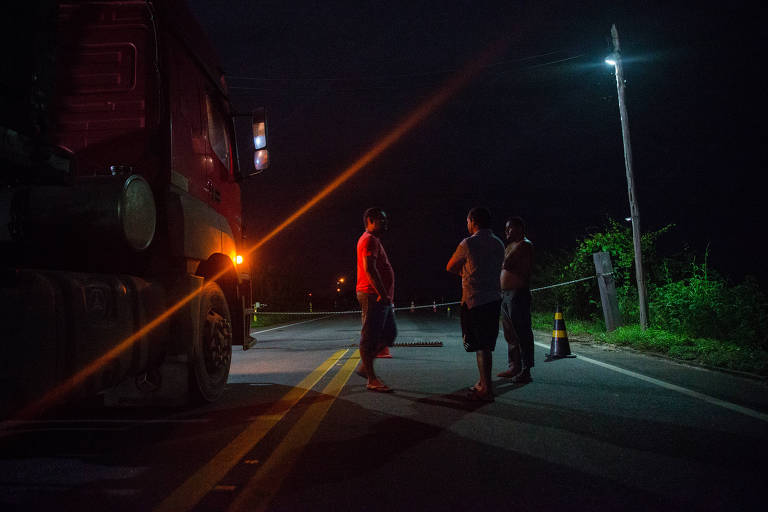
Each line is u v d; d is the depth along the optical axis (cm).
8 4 303
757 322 956
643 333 999
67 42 455
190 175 510
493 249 525
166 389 470
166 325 442
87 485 294
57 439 389
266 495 276
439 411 465
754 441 364
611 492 275
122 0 456
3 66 300
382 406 489
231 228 632
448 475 304
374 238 572
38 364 287
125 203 360
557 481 292
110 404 479
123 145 450
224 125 626
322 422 430
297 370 750
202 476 306
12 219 343
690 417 431
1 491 285
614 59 1155
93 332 333
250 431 405
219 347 520
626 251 1309
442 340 1220
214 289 521
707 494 271
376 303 569
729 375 636
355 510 257
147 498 274
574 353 870
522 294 614
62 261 374
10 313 271
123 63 454
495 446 359
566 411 458
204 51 560
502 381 614
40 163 339
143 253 438
